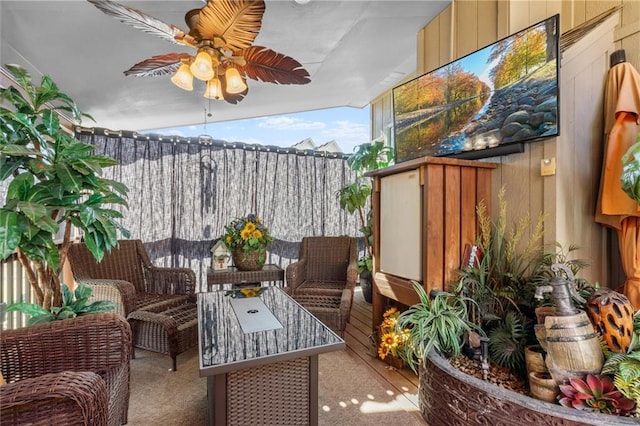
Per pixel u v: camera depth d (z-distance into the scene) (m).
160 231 3.70
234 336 1.58
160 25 1.81
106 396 1.08
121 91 3.23
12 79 2.18
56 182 1.52
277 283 3.89
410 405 1.87
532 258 1.99
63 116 3.13
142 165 3.64
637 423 1.17
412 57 3.75
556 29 1.86
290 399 1.49
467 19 2.70
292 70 2.37
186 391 2.02
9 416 0.91
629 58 1.97
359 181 4.56
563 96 1.95
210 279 3.12
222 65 2.21
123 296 2.35
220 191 3.99
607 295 1.48
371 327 3.16
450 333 1.76
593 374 1.34
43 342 1.41
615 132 1.81
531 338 1.76
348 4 2.67
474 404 1.48
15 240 1.32
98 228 1.64
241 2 1.66
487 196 2.31
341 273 3.43
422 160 2.12
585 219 2.03
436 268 2.12
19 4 1.95
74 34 2.29
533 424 1.31
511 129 2.10
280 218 4.32
